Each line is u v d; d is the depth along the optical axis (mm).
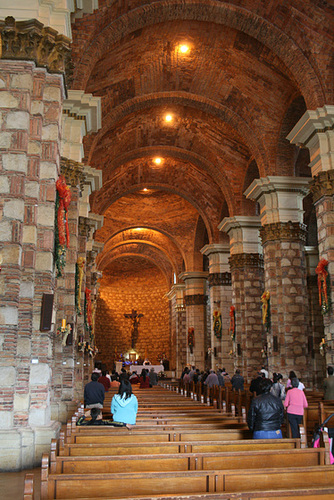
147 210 39062
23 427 8055
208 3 16547
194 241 38781
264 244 21250
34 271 8836
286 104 20438
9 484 6695
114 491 4168
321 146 15883
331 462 5996
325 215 15344
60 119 9727
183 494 3965
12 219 8523
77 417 8203
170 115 25172
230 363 29703
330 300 14961
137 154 28156
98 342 49094
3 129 8852
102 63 18500
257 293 25578
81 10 12969
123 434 6828
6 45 9195
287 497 4145
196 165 29719
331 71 16359
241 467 5094
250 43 18656
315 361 26984
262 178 21125
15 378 8219
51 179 9328
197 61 20406
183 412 10367
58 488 4090
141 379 24234
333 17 15883
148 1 16156
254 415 7039
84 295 17984
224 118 22594
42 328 8844
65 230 10062
